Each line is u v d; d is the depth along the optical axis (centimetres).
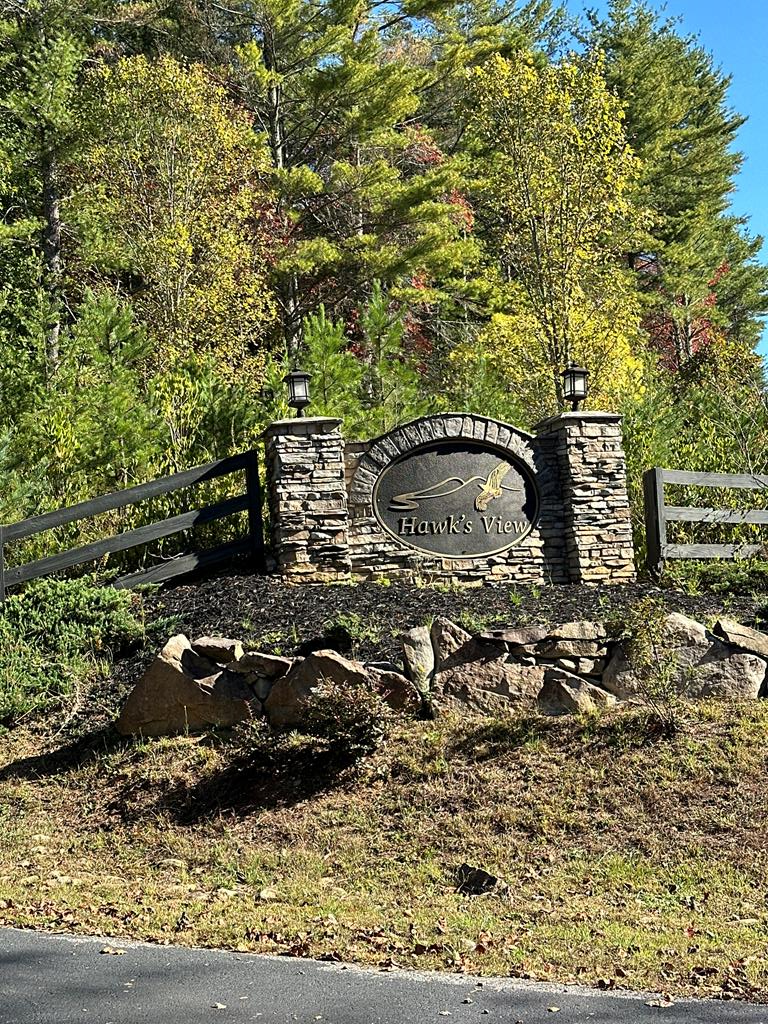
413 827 792
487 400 1805
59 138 2348
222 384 1606
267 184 2662
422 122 3388
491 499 1320
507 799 816
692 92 3750
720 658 952
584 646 936
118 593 1145
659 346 3622
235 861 762
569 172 2091
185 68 2497
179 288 2142
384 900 692
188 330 2119
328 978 542
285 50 2872
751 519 1356
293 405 1297
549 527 1332
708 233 3788
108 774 894
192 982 531
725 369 2011
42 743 960
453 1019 484
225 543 1285
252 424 1499
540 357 2162
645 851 755
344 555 1253
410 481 1303
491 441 1329
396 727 904
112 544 1220
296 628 1038
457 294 3003
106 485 1422
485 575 1294
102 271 2534
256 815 821
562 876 725
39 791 885
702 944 606
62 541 1341
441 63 2931
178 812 836
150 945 600
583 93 2106
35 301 2089
